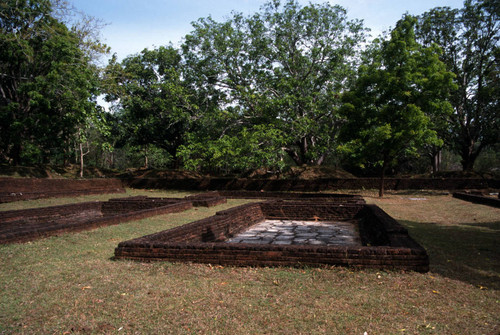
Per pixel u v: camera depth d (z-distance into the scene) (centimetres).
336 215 1098
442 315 304
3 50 2008
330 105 2430
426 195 1903
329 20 2456
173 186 2386
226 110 2517
